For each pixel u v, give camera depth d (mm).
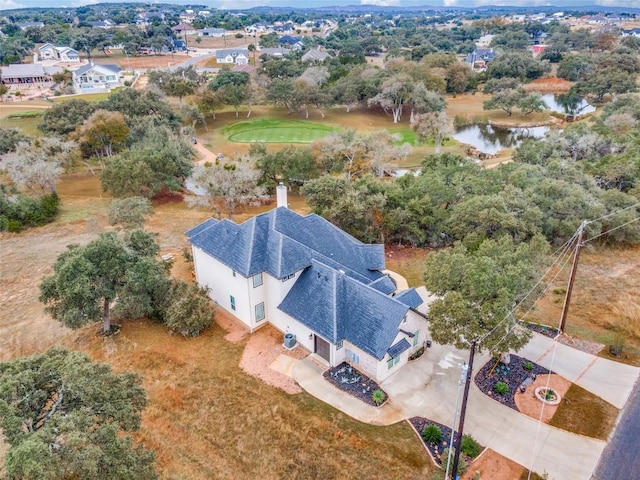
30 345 34219
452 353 31984
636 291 39500
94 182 73000
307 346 32156
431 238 48031
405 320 29688
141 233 36938
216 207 57531
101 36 199750
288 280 32969
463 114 119000
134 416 20578
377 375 28969
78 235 53781
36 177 59062
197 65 180500
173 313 33469
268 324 35344
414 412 26953
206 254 36688
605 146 68375
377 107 123000
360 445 24688
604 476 23188
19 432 17781
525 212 43938
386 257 46594
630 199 47875
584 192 48000
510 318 27453
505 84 126938
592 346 32812
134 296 32688
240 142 93812
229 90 109750
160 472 23328
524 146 70750
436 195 48875
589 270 43250
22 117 97875
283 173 66938
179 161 68000
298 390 28547
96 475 17719
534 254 32594
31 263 47094
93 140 75188
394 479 22891
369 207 47406
